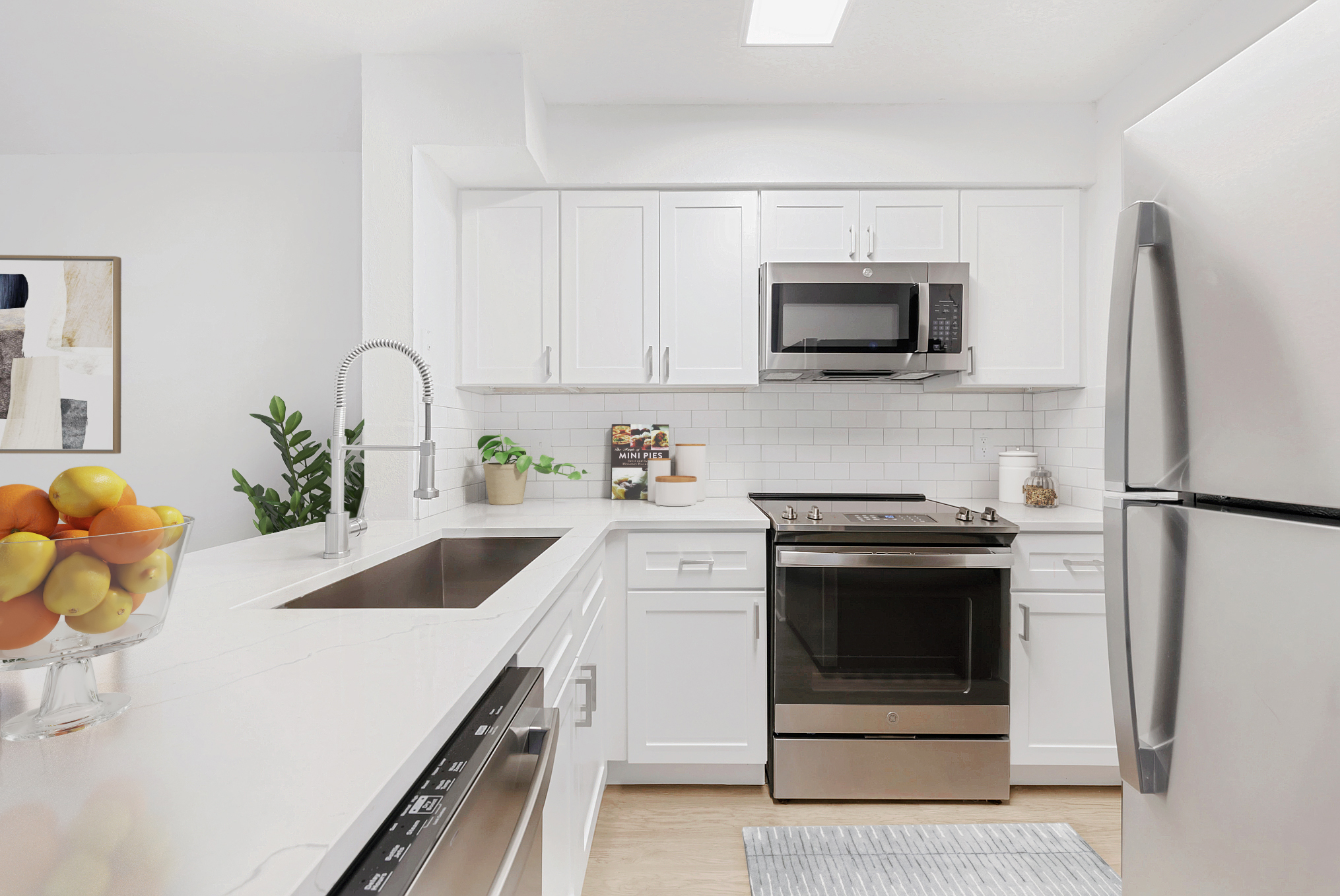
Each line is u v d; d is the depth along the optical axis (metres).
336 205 2.67
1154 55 2.09
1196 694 0.81
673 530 2.12
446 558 1.93
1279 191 0.69
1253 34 1.74
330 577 1.30
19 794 0.50
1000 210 2.42
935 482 2.76
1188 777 0.83
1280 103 0.69
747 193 2.42
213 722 0.62
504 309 2.41
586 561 1.68
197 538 2.67
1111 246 2.29
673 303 2.41
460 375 2.40
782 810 2.04
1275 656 0.70
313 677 0.74
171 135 2.54
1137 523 0.91
